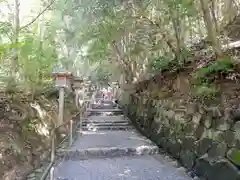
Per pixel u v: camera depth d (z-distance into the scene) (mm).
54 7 7039
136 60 9867
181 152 4781
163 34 5621
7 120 4160
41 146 4777
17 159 3711
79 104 10789
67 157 5340
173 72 5520
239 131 3125
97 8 6352
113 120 10102
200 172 3906
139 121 8758
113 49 10773
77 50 11898
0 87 4715
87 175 4199
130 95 11336
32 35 5641
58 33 9648
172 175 4168
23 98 5066
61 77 6301
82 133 8039
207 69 3598
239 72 3350
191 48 5320
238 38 4594
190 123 4582
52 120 6133
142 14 5809
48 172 3643
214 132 3711
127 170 4480
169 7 4770
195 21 5629
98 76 16312
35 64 5422
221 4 5301
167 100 6074
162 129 6117
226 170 3252
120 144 6230
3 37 4922
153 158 5367
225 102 3525
